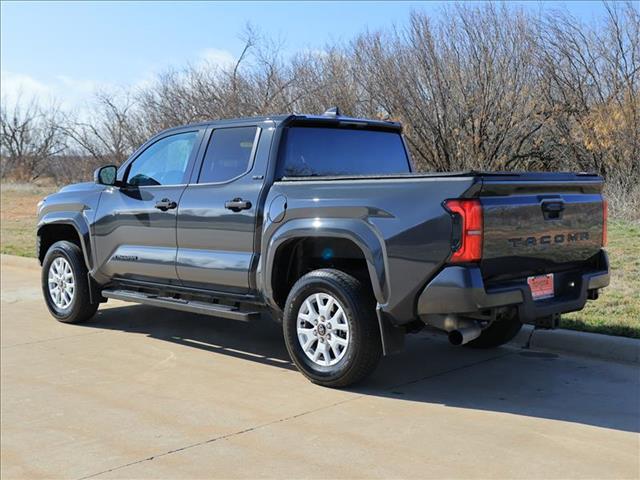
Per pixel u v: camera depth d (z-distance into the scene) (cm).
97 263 715
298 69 1756
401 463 389
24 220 1855
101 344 679
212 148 619
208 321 780
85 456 414
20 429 459
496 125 1461
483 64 1470
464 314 462
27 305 885
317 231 514
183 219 618
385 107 1557
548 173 501
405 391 520
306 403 496
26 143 3803
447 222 454
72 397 521
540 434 429
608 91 1456
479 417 461
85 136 2562
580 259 534
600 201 547
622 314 661
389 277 479
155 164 673
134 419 472
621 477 368
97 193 721
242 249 575
